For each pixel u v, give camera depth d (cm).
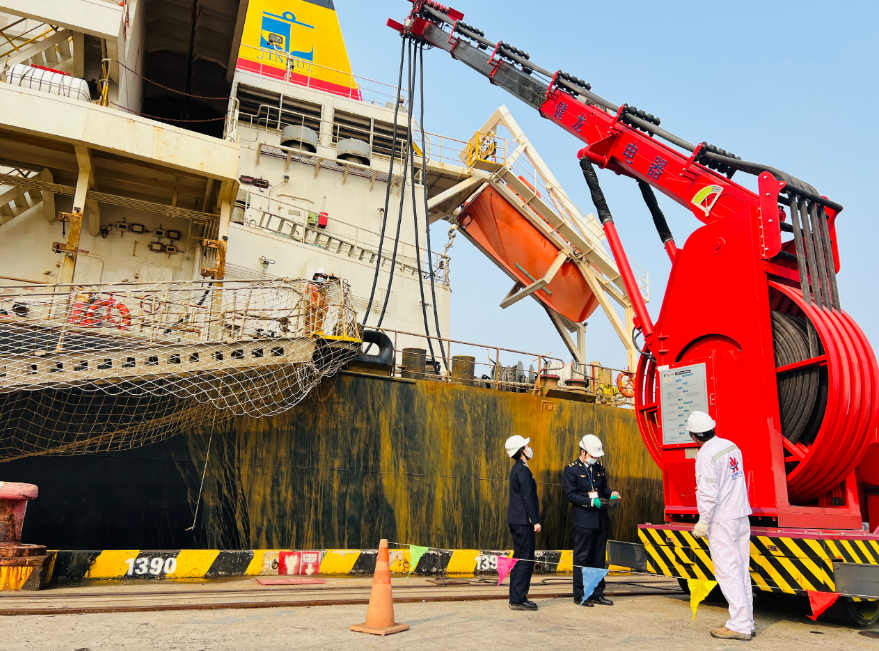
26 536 938
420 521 1216
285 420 1142
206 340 1088
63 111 1286
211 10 1764
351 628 564
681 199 962
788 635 640
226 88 2102
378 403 1236
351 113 2431
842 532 745
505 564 727
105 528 984
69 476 981
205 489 1059
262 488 1099
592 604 780
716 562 629
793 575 703
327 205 2136
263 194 2055
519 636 566
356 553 1049
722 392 829
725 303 841
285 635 538
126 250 1603
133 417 1016
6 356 920
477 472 1295
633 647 540
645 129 1035
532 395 1406
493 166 2489
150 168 1476
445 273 2192
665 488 919
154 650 469
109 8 1407
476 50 1351
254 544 1073
